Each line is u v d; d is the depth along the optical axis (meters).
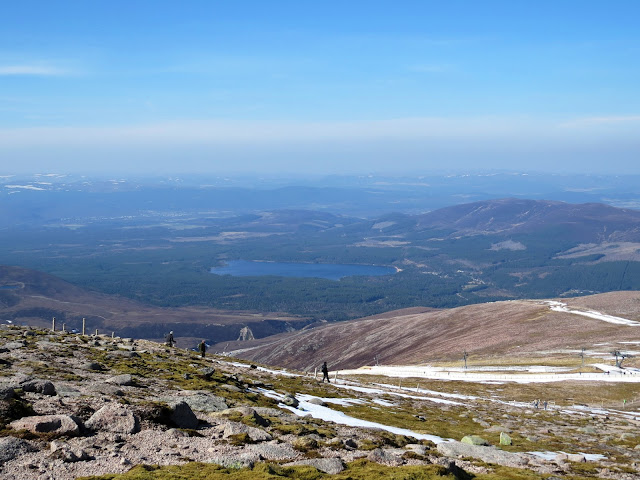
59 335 71.00
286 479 24.09
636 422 77.25
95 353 57.50
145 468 23.70
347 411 54.50
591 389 114.44
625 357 148.12
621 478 35.12
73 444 25.77
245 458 26.59
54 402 31.19
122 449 26.23
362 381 111.00
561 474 34.09
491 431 54.72
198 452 27.47
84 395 34.91
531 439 51.91
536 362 150.88
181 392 41.25
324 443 32.25
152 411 31.11
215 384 52.47
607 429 66.50
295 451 29.86
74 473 22.80
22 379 33.75
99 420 28.84
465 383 123.25
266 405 48.53
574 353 159.50
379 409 60.41
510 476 30.39
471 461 34.03
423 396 87.00
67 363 49.06
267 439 31.38
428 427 52.03
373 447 33.41
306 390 66.00
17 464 22.98
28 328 77.12
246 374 69.38
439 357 189.38
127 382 42.78
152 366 56.19
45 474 22.23
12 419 27.09
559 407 93.81
